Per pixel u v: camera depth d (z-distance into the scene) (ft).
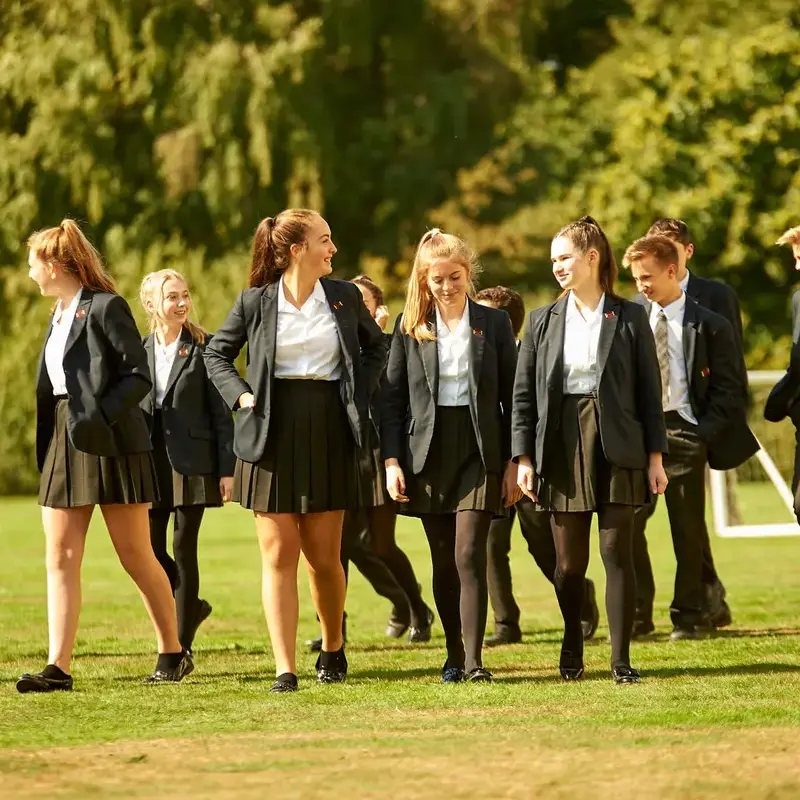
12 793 41.27
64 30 276.21
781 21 310.86
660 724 50.03
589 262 61.77
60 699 58.39
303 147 272.92
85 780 42.78
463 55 302.04
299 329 60.59
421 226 295.28
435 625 87.92
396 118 293.84
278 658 61.16
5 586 113.91
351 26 283.59
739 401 77.82
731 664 65.72
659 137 300.40
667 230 80.28
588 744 46.75
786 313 305.12
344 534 76.43
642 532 79.10
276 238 61.11
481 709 54.19
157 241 268.82
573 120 315.37
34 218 273.95
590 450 61.16
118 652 75.97
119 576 121.70
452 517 63.67
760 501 160.04
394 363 64.08
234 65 265.13
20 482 274.98
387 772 43.16
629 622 61.11
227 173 267.39
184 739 49.03
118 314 61.26
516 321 79.20
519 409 62.34
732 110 304.71
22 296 270.46
